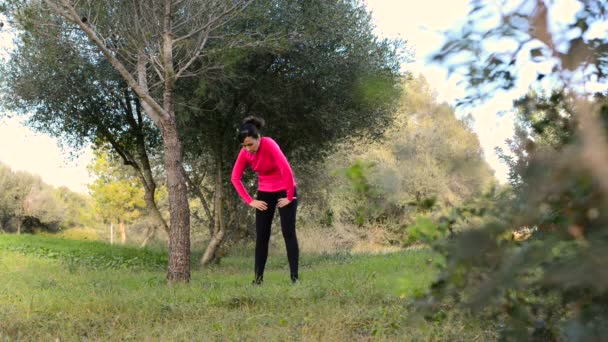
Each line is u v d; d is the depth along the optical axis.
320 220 24.48
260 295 5.33
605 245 0.81
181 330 3.99
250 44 9.50
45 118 14.35
